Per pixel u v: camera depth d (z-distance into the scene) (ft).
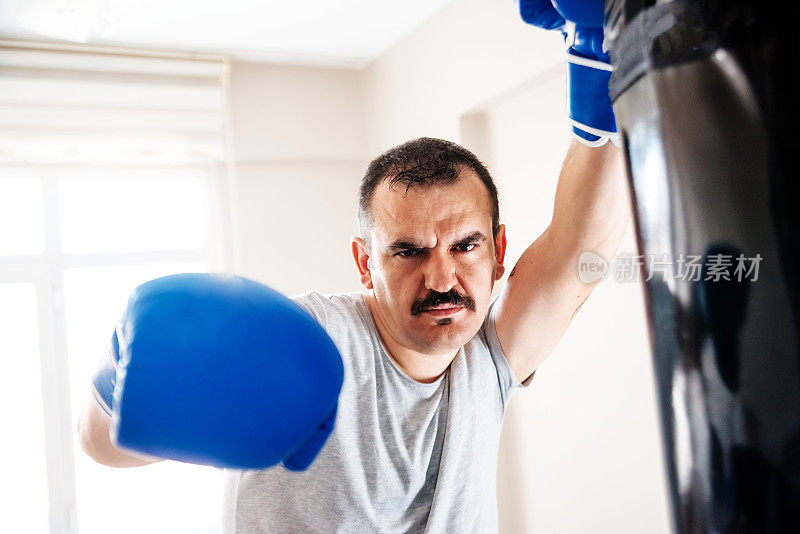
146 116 11.26
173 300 2.07
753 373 1.21
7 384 10.78
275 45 11.71
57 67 10.76
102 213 11.55
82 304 11.29
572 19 2.09
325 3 10.19
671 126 1.32
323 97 12.89
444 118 10.69
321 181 12.74
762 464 1.20
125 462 3.10
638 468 7.69
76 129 10.83
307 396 2.07
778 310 1.17
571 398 8.66
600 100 2.75
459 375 3.60
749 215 1.20
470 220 3.05
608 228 3.34
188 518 11.45
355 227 12.93
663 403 1.40
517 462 9.73
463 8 10.06
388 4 10.40
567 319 3.69
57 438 10.87
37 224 11.12
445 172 3.06
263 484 3.45
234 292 2.15
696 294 1.29
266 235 12.20
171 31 10.75
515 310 3.67
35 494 10.80
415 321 3.10
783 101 1.16
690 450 1.33
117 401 1.96
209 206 12.19
